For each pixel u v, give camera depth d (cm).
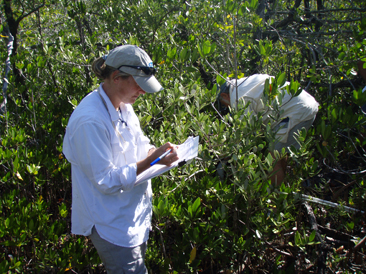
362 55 286
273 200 206
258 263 233
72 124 154
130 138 168
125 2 477
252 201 214
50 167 282
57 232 228
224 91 297
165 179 236
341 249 246
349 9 436
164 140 243
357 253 235
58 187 310
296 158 223
